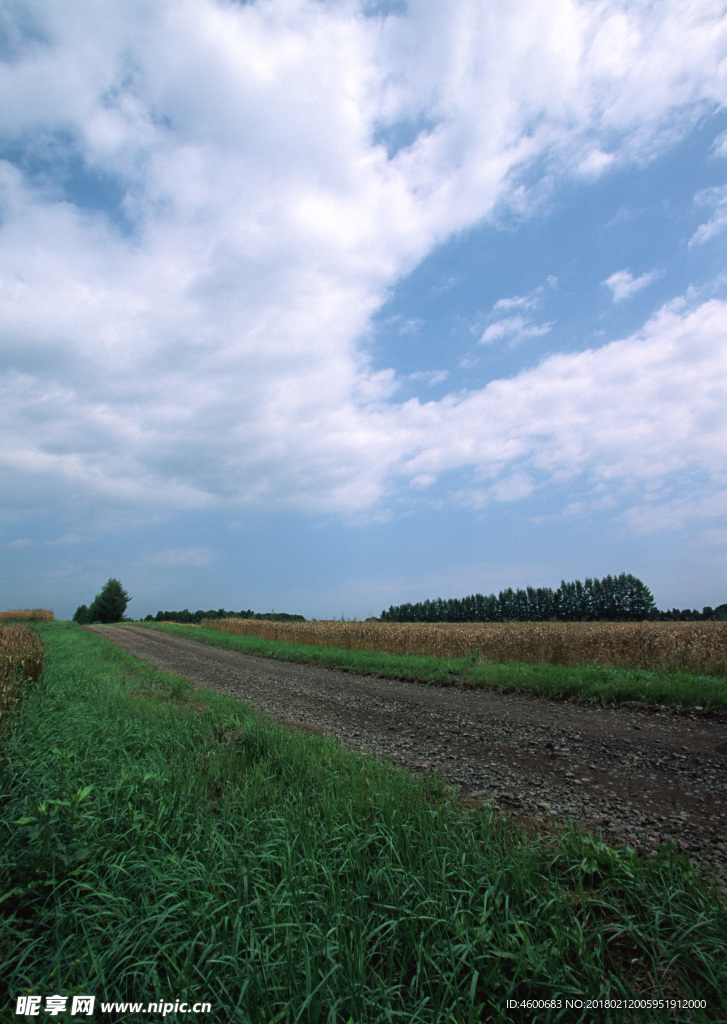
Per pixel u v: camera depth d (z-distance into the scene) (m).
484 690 10.12
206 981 2.16
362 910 2.57
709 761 5.20
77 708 7.20
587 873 2.92
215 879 2.85
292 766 4.79
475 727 7.23
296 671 14.34
